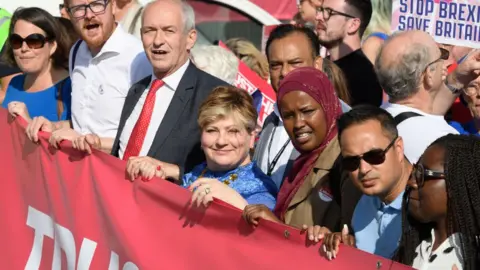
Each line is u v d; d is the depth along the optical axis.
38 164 10.04
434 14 11.02
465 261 6.26
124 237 8.79
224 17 20.55
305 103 8.10
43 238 10.07
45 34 12.14
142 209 8.66
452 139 6.47
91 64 11.20
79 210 9.41
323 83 8.20
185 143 9.61
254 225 7.47
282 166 9.39
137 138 9.86
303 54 9.60
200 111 8.83
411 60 8.91
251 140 8.96
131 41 11.21
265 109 12.99
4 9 16.19
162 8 9.82
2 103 12.59
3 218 10.54
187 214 8.18
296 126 8.16
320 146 8.16
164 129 9.70
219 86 9.02
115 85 11.01
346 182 7.77
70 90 12.16
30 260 10.24
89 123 11.19
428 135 8.76
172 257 8.34
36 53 12.10
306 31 9.77
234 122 8.70
